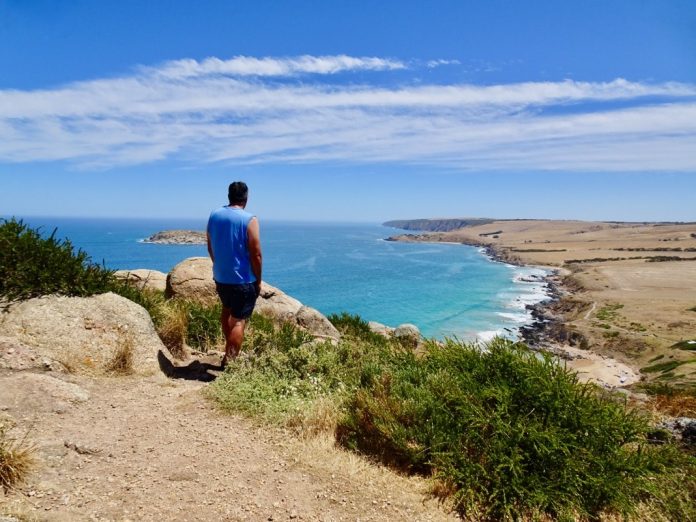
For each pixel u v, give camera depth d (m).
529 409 4.77
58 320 6.00
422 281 108.12
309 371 6.05
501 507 3.80
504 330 57.47
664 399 8.76
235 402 5.10
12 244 6.43
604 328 54.53
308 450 4.28
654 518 4.02
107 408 4.71
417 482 4.07
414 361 6.52
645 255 174.75
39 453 3.48
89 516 2.88
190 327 8.38
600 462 4.24
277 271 123.44
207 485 3.48
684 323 55.06
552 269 147.25
